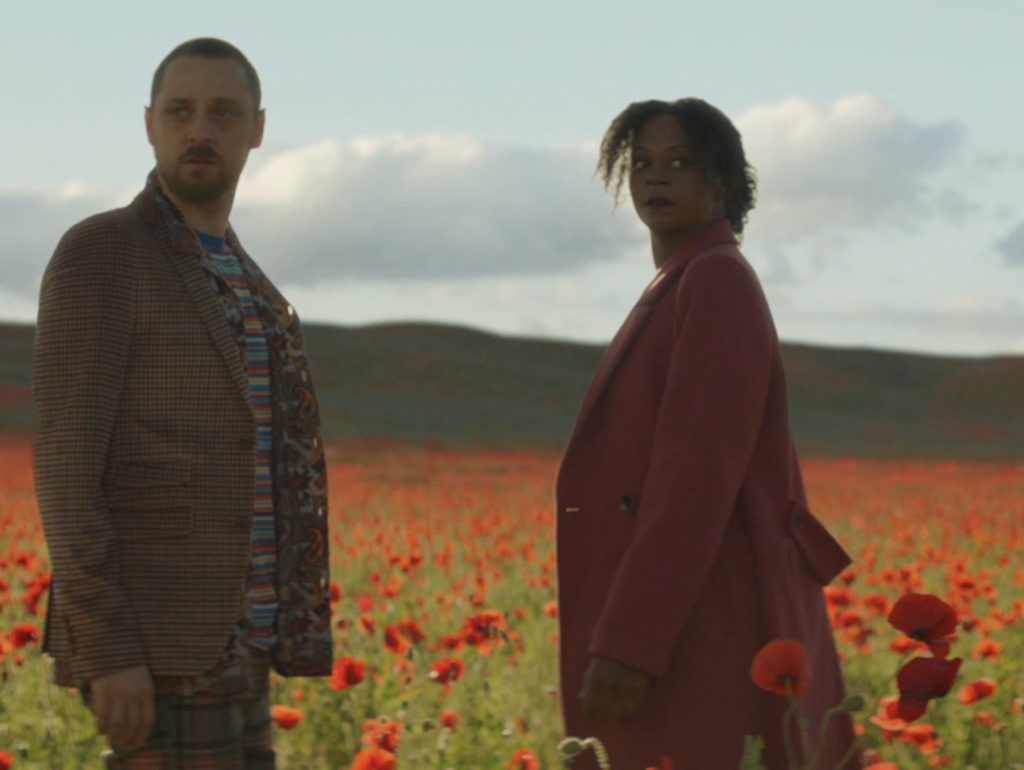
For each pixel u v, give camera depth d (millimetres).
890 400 86812
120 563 2697
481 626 5539
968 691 4344
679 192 3543
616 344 3512
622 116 3633
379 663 5855
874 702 5094
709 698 3213
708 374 3219
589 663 3342
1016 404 86438
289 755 4605
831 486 30797
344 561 11062
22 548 11125
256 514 2926
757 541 3279
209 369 2766
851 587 9609
